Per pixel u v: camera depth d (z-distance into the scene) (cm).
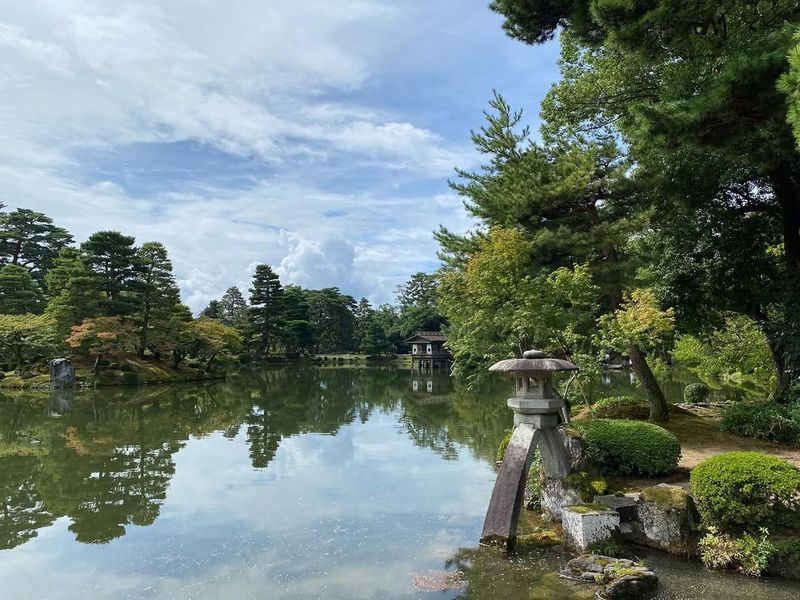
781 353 1200
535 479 787
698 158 1020
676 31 711
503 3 998
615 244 1080
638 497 625
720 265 1228
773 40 586
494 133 1197
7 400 2372
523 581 535
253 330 5466
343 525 742
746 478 551
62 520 797
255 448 1348
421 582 541
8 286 3731
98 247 3152
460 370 1344
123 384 3075
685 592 497
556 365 660
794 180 1096
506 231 1042
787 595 489
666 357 2472
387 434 1537
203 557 635
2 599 534
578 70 1420
